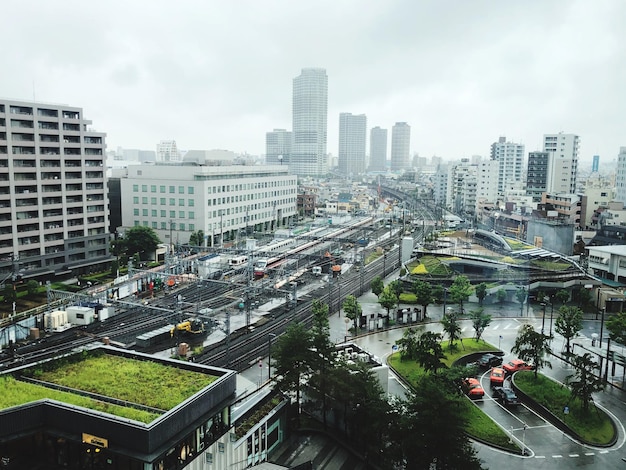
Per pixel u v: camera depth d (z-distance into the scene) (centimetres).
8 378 3962
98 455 3375
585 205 18875
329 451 4834
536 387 6191
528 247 13262
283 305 9944
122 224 16512
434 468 4444
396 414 4422
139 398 3719
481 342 7869
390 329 8631
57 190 11569
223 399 3981
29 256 11094
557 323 7450
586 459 4800
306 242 15675
